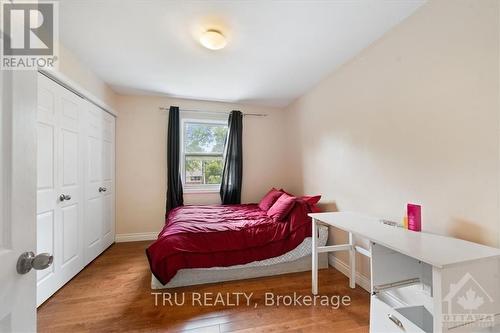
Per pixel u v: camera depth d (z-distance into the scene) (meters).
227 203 3.62
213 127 3.81
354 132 2.22
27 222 0.64
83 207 2.38
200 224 2.35
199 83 2.90
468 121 1.28
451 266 0.95
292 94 3.28
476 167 1.24
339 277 2.26
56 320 1.58
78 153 2.28
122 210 3.32
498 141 1.15
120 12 1.60
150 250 1.99
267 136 3.93
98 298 1.85
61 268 2.00
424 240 1.26
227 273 2.15
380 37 1.90
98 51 2.12
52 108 1.88
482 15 1.21
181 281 2.04
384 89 1.86
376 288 1.30
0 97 0.56
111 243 3.13
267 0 1.50
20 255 0.61
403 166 1.69
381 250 1.32
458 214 1.33
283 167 3.96
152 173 3.44
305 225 2.39
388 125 1.82
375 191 1.95
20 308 0.61
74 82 2.13
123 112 3.33
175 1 1.51
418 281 1.38
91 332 1.47
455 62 1.34
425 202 1.52
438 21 1.44
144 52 2.15
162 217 3.47
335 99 2.52
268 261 2.21
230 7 1.56
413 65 1.61
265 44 2.01
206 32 1.82
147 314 1.65
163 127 3.49
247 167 3.86
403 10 1.59
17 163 0.61
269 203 3.05
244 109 3.84
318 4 1.53
